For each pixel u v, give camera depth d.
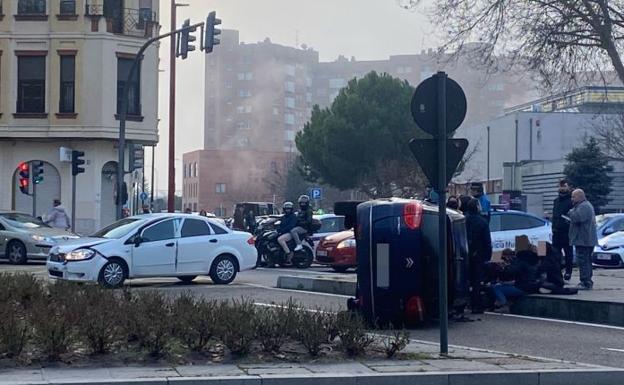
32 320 10.36
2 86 42.12
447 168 10.57
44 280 15.02
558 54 23.41
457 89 10.62
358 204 14.06
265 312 10.76
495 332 13.26
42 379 8.80
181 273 19.92
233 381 8.87
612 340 12.58
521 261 15.73
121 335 10.17
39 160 42.97
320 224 27.27
